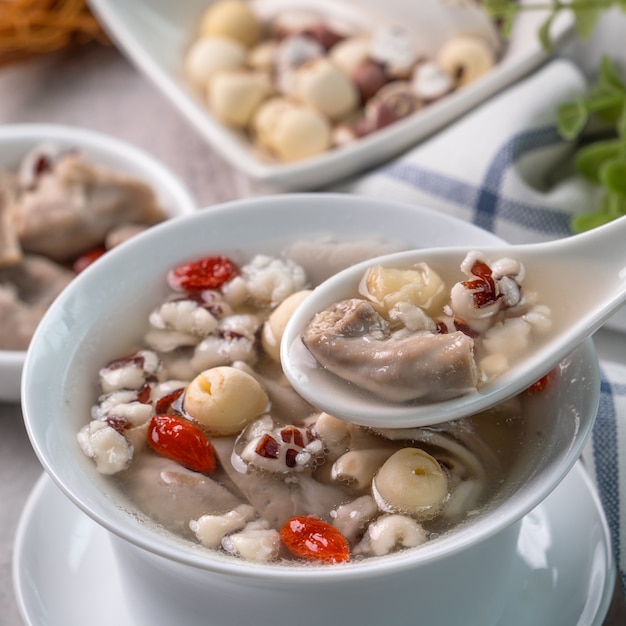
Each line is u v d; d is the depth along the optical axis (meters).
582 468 0.42
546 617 0.39
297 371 0.37
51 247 0.52
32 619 0.39
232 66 0.61
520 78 0.56
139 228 0.52
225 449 0.38
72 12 0.65
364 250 0.41
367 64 0.59
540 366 0.37
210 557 0.35
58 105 0.65
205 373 0.38
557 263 0.38
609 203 0.49
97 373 0.39
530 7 0.53
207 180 0.58
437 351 0.36
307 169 0.53
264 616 0.36
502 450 0.38
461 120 0.55
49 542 0.40
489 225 0.51
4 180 0.54
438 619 0.37
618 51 0.55
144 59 0.60
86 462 0.37
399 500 0.36
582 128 0.54
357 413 0.36
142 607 0.38
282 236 0.41
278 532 0.36
